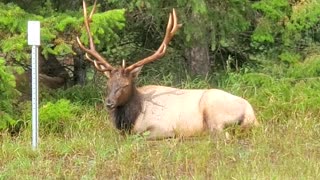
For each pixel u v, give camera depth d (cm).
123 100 1656
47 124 1748
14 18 1792
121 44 2144
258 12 2083
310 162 1456
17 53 1775
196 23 1967
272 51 2150
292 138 1634
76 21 1806
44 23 1806
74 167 1500
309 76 2020
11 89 1748
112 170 1464
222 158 1513
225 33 2038
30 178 1423
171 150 1551
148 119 1678
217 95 1684
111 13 1797
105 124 1777
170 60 2114
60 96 1958
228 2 1994
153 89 1717
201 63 2080
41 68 2128
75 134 1717
